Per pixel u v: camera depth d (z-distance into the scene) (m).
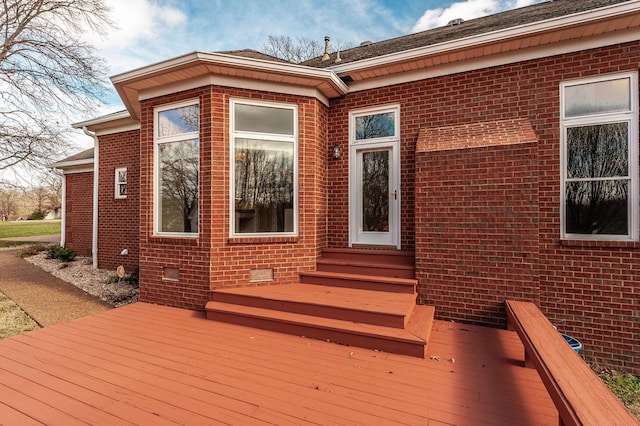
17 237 20.67
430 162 4.52
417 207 4.57
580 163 4.24
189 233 5.19
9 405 2.53
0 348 3.59
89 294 6.90
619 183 4.08
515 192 4.09
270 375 2.99
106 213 9.32
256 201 5.16
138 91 5.57
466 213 4.32
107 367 3.15
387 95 5.41
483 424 2.29
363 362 3.23
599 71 4.11
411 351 3.37
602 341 4.01
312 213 5.34
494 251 4.18
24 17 10.71
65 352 3.49
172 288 5.15
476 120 4.75
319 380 2.89
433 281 4.49
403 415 2.39
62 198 11.89
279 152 5.29
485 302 4.23
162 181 5.46
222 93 4.91
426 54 4.67
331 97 5.86
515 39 4.24
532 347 2.59
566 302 4.18
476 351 3.47
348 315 3.89
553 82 4.34
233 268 4.90
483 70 4.72
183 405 2.52
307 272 5.17
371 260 5.27
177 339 3.84
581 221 4.23
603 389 1.92
